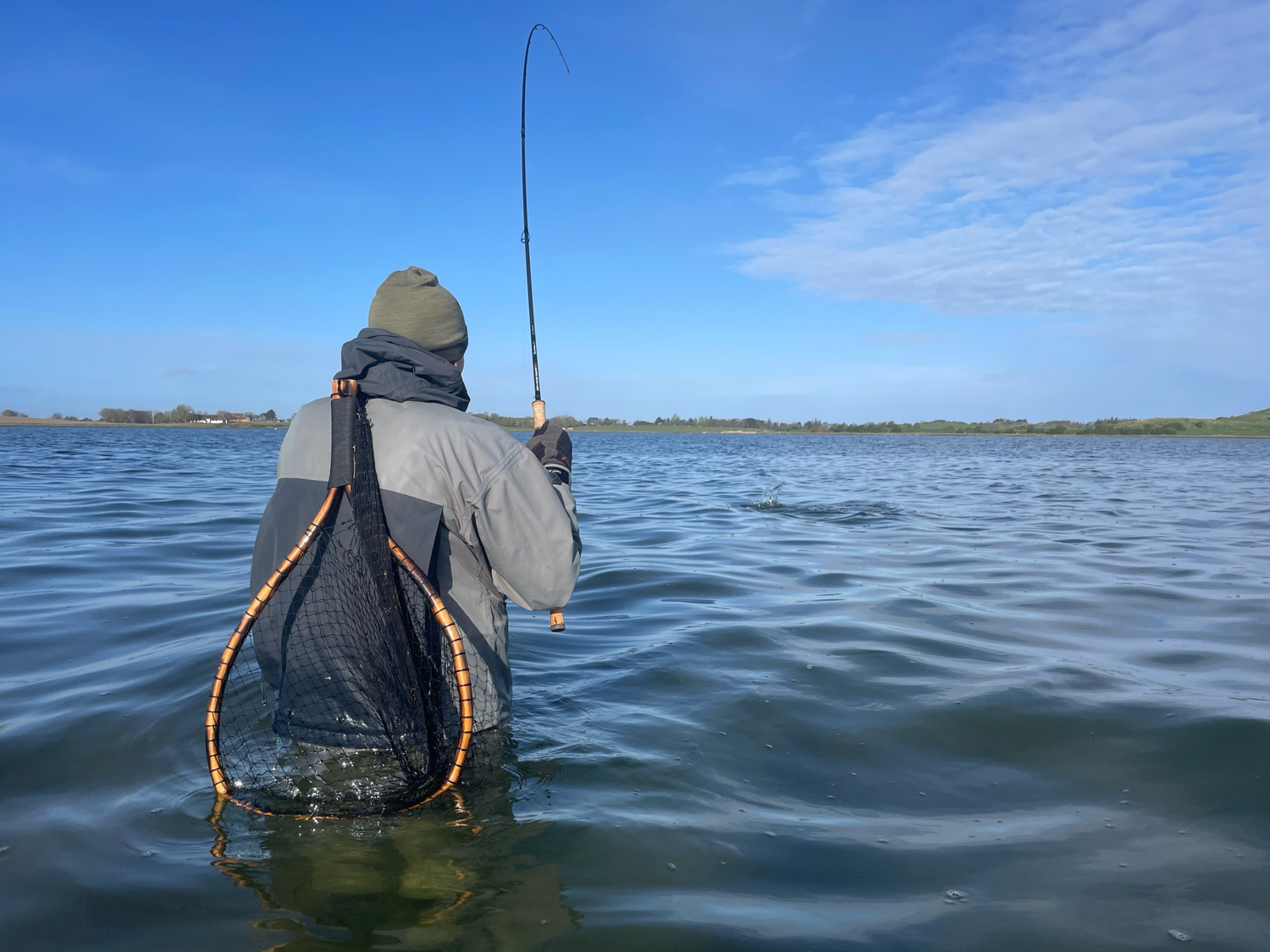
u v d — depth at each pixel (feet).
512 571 7.06
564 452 8.64
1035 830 6.77
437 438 6.66
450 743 6.99
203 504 31.65
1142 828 6.79
